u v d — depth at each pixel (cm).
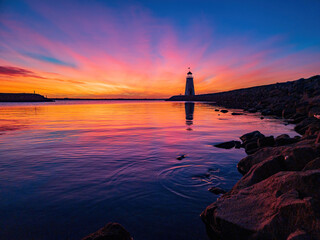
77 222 399
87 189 539
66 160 792
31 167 709
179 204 468
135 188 546
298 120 1973
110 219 411
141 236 363
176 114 3259
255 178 495
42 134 1384
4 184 567
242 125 1867
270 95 5528
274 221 307
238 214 352
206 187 556
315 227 273
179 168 706
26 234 362
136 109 4906
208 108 5262
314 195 325
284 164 509
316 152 489
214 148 998
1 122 2123
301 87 5069
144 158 823
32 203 466
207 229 385
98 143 1102
